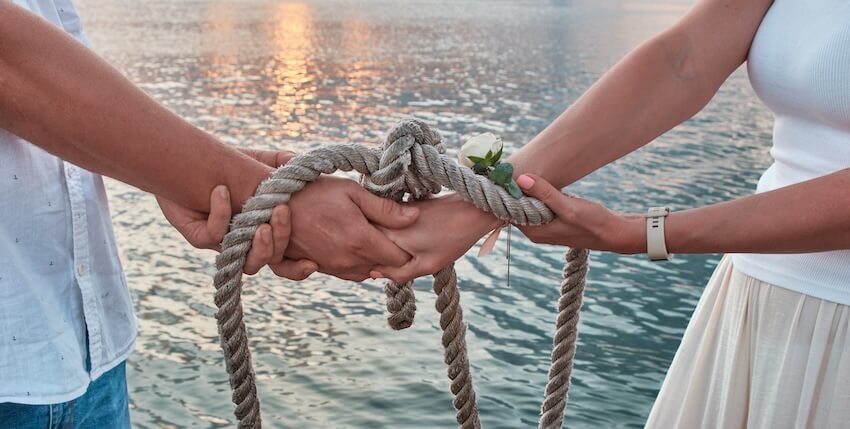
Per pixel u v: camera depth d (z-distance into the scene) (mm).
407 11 63656
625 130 2105
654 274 10195
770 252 1881
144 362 7984
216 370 7863
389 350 8281
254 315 9109
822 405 1915
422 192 2006
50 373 1695
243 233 1842
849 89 1817
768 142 17875
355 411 7203
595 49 38219
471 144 1968
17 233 1658
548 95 25062
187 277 10156
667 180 14562
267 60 33375
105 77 1669
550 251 10938
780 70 1951
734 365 2053
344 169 1937
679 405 2223
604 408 7156
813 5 1899
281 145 18297
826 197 1795
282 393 7492
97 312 1833
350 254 1974
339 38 42531
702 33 2096
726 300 2109
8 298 1636
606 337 8516
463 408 2121
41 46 1599
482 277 10102
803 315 1913
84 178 1810
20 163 1653
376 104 23312
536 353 8234
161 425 6914
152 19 50344
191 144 1791
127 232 11711
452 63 32875
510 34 45281
